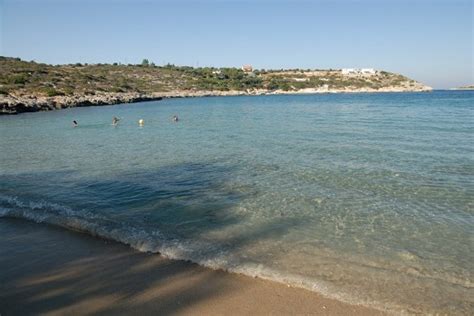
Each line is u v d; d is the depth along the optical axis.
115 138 26.06
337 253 7.67
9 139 26.39
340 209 10.21
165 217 9.84
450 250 7.76
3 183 13.68
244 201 11.03
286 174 14.02
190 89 139.12
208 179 13.62
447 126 27.20
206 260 7.38
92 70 140.50
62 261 7.49
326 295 6.13
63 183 13.53
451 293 6.20
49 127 34.69
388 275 6.77
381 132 24.69
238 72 195.12
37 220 9.78
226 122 36.16
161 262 7.36
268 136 24.48
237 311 5.71
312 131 26.36
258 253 7.69
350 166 14.98
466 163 15.01
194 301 6.00
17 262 7.50
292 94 155.38
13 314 5.77
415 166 14.71
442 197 11.02
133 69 157.38
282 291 6.26
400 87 185.88
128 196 11.77
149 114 50.16
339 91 174.25
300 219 9.55
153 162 16.98
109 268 7.16
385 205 10.47
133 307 5.88
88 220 9.61
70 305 5.97
